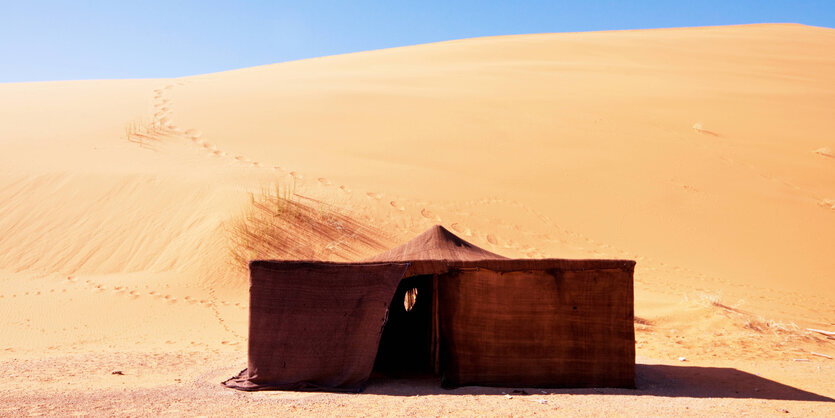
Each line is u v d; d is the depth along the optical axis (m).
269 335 7.78
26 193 17.86
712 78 40.03
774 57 48.47
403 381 8.32
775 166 25.61
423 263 8.10
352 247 16.92
